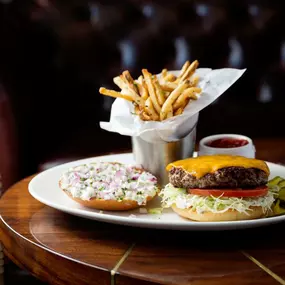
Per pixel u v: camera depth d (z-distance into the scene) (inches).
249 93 70.8
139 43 68.4
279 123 66.0
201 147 40.9
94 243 32.6
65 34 66.1
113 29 68.3
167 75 41.4
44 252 32.0
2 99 57.7
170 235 33.5
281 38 70.7
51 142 62.6
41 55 64.6
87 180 36.3
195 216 33.6
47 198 37.2
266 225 33.4
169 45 69.4
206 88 39.9
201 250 31.7
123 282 29.4
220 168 33.3
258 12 70.6
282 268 29.8
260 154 47.3
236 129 64.5
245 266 30.0
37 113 62.2
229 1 70.2
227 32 70.0
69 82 66.6
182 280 28.9
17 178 58.0
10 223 35.1
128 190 35.5
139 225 32.9
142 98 39.4
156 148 39.4
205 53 69.5
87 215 33.8
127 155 44.4
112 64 68.4
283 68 70.6
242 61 70.2
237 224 32.2
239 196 33.3
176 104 38.6
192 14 70.2
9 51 60.7
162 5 69.4
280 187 35.6
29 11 64.0
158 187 36.6
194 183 33.6
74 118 65.9
